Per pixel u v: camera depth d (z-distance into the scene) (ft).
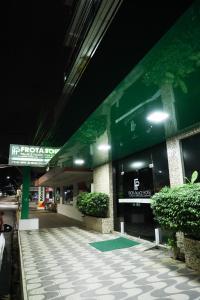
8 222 61.21
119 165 37.01
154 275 17.44
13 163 39.83
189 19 9.03
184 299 13.57
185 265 19.34
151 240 27.96
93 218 39.55
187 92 15.65
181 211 17.02
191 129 22.66
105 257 22.79
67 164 43.73
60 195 81.00
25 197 43.19
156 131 23.77
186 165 23.30
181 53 11.28
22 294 15.66
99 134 24.81
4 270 23.88
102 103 17.31
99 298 14.07
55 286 15.96
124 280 16.75
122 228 33.91
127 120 20.86
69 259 22.36
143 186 30.35
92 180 48.32
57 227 44.34
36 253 24.75
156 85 14.64
